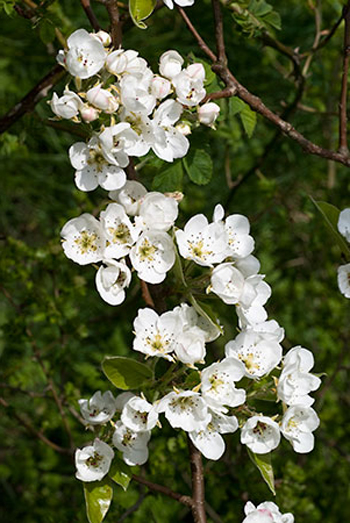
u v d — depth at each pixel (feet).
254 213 18.81
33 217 21.77
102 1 9.59
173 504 14.48
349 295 9.84
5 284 15.99
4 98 20.51
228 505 14.01
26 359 16.81
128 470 9.10
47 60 20.03
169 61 8.89
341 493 15.35
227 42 17.16
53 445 14.29
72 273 14.90
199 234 8.73
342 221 9.68
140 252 8.47
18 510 17.15
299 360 8.72
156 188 10.64
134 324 8.49
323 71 17.19
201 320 8.71
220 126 15.37
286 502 13.67
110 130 8.04
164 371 12.69
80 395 14.79
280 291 18.24
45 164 21.13
